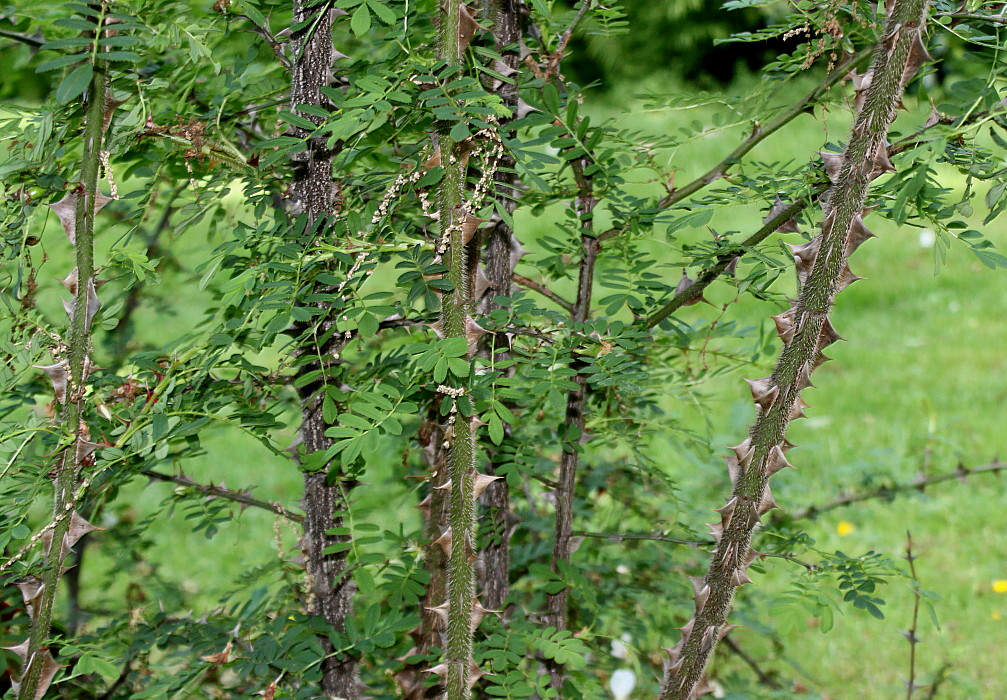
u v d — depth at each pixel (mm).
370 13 1487
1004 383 5156
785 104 1971
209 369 1534
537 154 1528
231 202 2184
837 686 3170
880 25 1734
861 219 1351
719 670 3072
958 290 6477
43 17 1729
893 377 5340
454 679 1492
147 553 3154
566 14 1985
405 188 1746
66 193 1554
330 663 1803
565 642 1708
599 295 4211
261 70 1903
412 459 2432
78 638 1754
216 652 1813
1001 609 3529
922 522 4043
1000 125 1406
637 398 2381
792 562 1858
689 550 2732
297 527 1912
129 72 1567
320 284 1660
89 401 1599
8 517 1535
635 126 5402
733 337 2205
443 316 1467
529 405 2016
